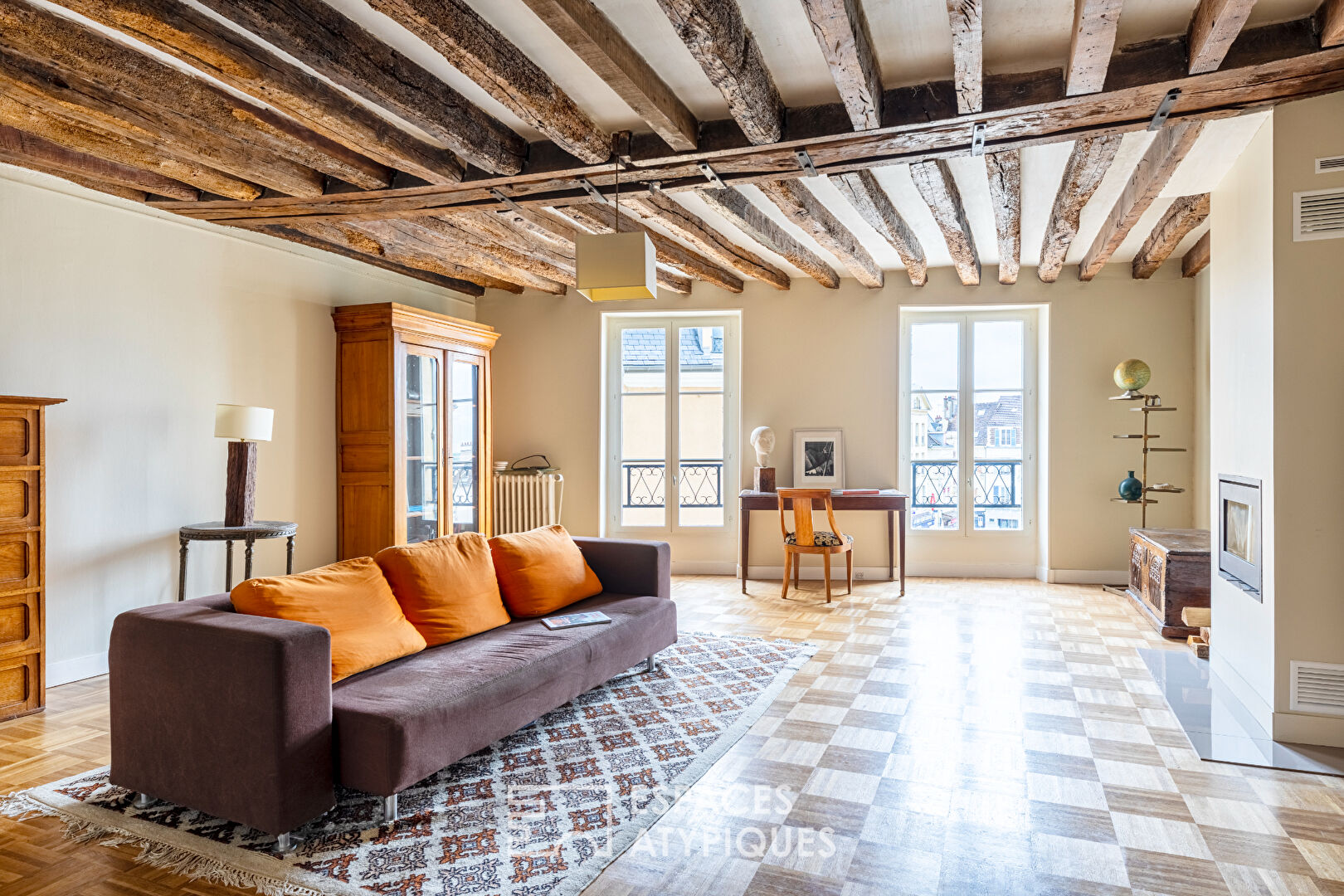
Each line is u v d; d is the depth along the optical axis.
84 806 2.55
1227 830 2.41
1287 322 3.08
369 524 5.52
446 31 2.42
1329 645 3.04
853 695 3.66
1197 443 6.18
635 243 3.43
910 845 2.31
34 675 3.50
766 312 6.96
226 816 2.32
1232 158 3.54
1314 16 2.65
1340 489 3.03
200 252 4.64
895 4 2.57
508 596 3.75
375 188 3.84
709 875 2.15
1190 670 4.06
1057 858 2.25
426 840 2.34
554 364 7.23
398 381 5.48
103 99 2.96
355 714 2.40
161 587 4.41
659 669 4.09
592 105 3.27
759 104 2.91
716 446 7.24
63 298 3.94
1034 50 2.85
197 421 4.62
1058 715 3.39
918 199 4.70
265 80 2.76
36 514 3.50
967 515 6.95
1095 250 5.60
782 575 6.98
